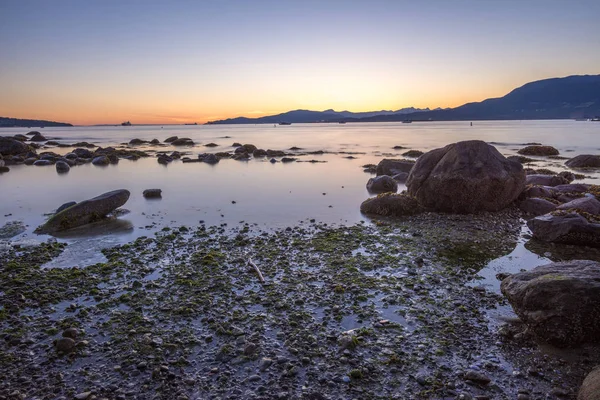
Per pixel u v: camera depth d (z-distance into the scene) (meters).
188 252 12.91
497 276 10.88
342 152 56.06
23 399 6.05
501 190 17.94
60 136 119.38
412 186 19.61
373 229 15.71
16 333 7.98
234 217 17.84
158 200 21.91
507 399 6.01
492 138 81.00
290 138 98.88
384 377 6.55
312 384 6.37
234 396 6.10
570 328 7.13
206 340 7.67
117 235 14.98
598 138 78.12
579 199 16.81
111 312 8.83
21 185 27.78
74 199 22.56
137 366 6.86
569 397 6.00
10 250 13.20
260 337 7.75
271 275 10.93
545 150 47.34
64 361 7.04
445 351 7.27
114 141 88.88
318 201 21.44
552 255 12.59
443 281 10.53
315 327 8.12
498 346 7.43
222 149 64.50
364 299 9.41
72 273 11.11
